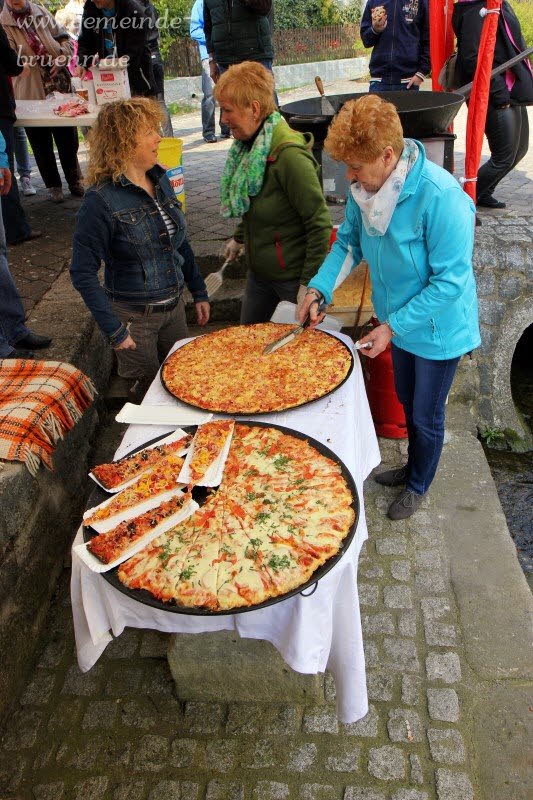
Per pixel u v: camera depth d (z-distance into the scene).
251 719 2.33
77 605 1.82
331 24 17.53
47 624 2.80
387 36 5.71
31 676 2.57
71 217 5.98
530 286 4.45
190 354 2.68
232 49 5.80
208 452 1.99
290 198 2.75
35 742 2.32
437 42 4.58
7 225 5.22
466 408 4.15
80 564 1.71
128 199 2.59
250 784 2.13
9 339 3.52
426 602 2.72
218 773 2.17
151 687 2.48
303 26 17.17
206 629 1.79
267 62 5.94
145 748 2.27
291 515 1.79
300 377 2.42
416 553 2.98
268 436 2.11
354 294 3.50
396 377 2.89
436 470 3.40
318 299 2.59
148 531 1.74
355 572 1.77
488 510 3.24
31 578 2.72
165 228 2.74
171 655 2.28
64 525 3.15
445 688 2.37
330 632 1.75
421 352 2.59
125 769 2.21
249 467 1.99
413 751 2.17
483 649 2.51
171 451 2.04
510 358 4.60
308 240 2.80
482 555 2.96
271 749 2.22
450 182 2.14
